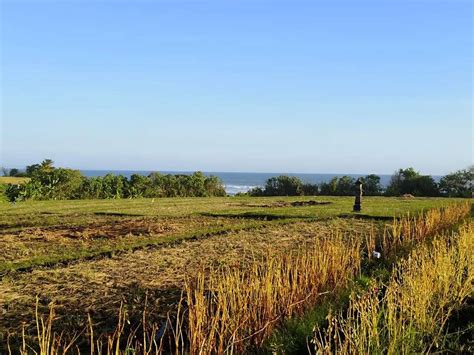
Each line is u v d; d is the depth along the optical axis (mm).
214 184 43656
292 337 5613
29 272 9156
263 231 14336
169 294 7508
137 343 5066
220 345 4738
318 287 6902
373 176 47406
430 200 30172
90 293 7613
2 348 5441
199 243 12133
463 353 5348
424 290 5969
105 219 17328
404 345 4949
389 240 11680
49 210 20406
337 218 17359
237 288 5449
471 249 8820
